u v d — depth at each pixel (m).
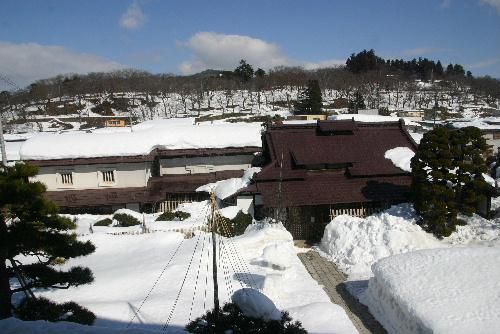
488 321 12.95
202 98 93.56
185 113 82.56
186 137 34.00
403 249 21.91
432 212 23.70
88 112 85.12
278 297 18.20
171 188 32.31
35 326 11.77
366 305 18.19
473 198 23.47
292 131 31.20
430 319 13.52
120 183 32.25
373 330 16.41
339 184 28.12
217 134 34.59
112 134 33.66
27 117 80.94
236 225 25.83
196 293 17.34
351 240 23.47
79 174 31.91
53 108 86.94
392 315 16.11
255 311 11.50
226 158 34.56
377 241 22.61
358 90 94.44
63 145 31.88
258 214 28.84
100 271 19.95
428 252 18.25
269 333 10.30
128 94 96.44
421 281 16.08
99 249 23.20
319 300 18.09
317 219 27.50
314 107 73.75
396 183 28.38
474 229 24.30
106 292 17.50
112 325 14.45
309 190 27.44
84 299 16.77
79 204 30.78
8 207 11.89
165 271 19.41
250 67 112.94
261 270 20.52
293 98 91.75
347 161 28.70
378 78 115.69
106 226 27.36
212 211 12.82
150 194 31.64
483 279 15.62
